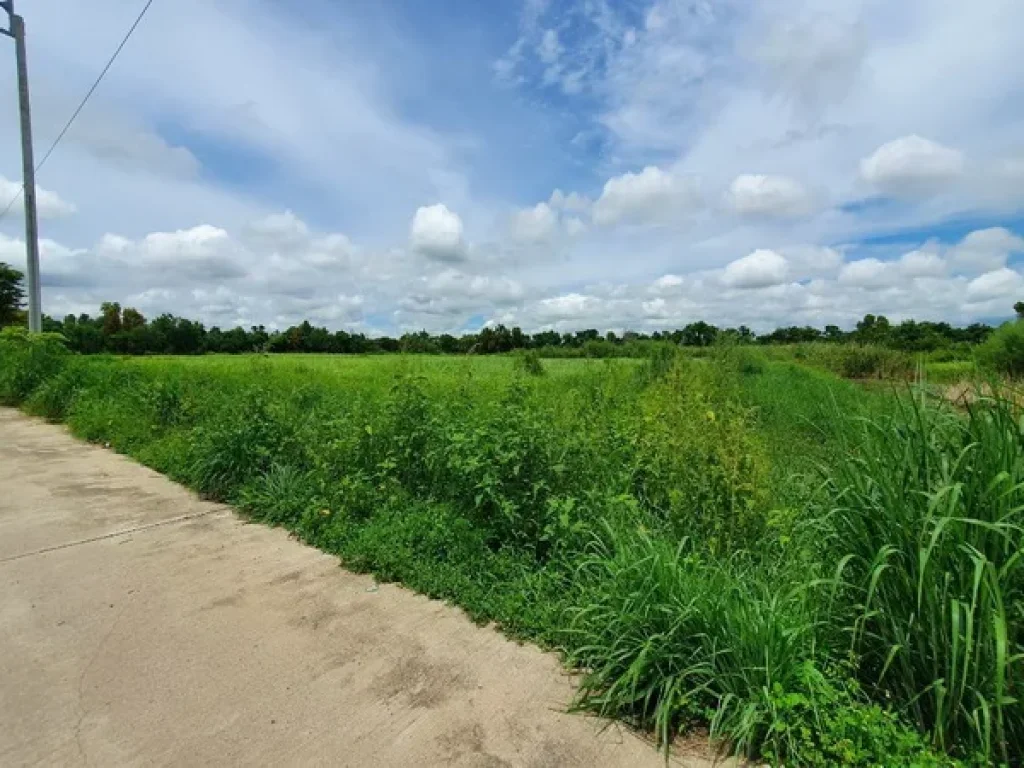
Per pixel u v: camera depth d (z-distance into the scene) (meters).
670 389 6.79
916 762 1.65
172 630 2.66
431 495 4.04
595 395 6.79
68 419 8.30
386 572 3.25
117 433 7.00
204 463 4.89
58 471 5.65
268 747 1.91
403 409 4.64
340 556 3.55
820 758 1.73
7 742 1.91
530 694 2.21
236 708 2.11
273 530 4.05
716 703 2.06
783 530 2.96
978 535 1.82
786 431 6.79
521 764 1.84
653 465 3.89
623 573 2.45
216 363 12.06
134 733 1.97
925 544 1.87
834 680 1.98
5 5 12.52
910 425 2.17
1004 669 1.66
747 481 3.44
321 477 4.37
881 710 1.88
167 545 3.74
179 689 2.22
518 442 3.53
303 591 3.09
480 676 2.32
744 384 10.02
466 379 5.67
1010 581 1.82
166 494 4.89
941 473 1.96
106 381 9.26
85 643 2.54
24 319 30.62
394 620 2.78
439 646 2.55
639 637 2.23
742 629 2.04
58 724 2.01
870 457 2.12
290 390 7.55
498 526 3.47
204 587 3.13
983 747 1.62
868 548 2.05
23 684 2.23
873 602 2.00
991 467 1.88
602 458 4.10
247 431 5.02
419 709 2.11
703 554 3.05
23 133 12.90
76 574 3.28
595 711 2.10
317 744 1.92
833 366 19.73
